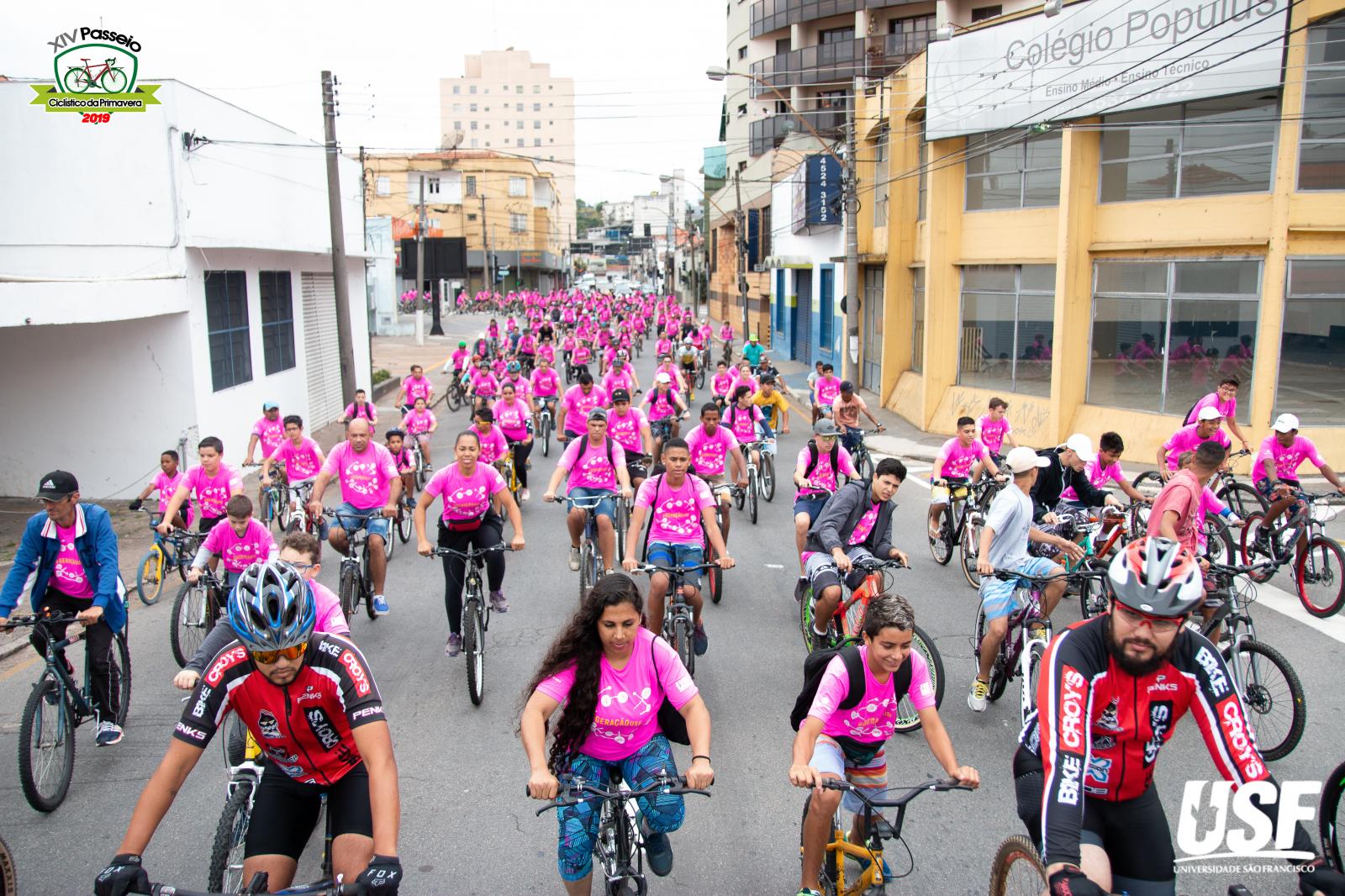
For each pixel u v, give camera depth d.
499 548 8.38
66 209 15.59
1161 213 17.23
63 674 6.49
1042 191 19.80
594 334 43.94
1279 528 9.99
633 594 4.21
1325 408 15.86
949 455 11.80
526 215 89.38
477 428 11.55
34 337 15.86
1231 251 16.34
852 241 24.19
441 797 6.21
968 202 21.56
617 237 173.88
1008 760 6.57
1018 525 7.26
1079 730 3.48
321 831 5.72
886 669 4.43
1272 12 14.80
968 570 10.82
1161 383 17.66
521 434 14.68
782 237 40.19
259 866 3.91
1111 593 3.48
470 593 7.95
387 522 9.62
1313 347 15.75
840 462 9.00
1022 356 20.61
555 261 103.00
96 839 5.80
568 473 10.05
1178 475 7.63
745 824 5.80
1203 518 9.20
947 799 6.04
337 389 26.19
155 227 15.89
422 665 8.62
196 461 16.41
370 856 3.88
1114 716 3.61
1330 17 14.88
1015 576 7.00
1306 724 7.00
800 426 24.09
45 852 5.64
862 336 30.36
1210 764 6.40
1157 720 3.61
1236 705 3.55
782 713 7.42
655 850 4.48
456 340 51.34
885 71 43.75
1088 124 17.98
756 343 27.42
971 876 5.20
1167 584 3.32
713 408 11.17
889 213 25.52
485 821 5.89
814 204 30.67
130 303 14.62
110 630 6.84
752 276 53.22
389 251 54.78
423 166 84.19
